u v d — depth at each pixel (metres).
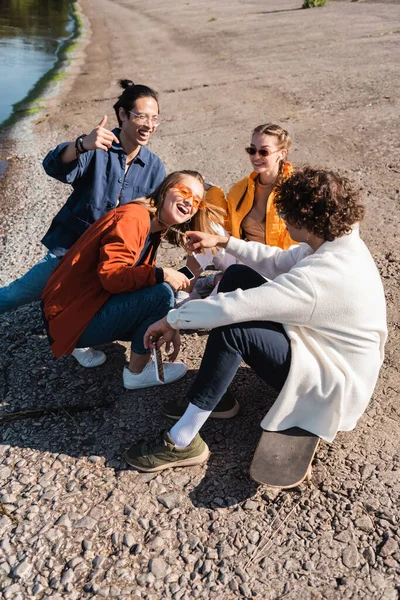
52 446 3.12
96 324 3.17
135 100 3.46
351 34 16.47
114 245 2.98
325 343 2.68
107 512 2.73
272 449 2.77
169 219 3.15
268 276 3.26
